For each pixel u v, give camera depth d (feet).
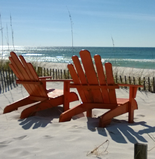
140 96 19.36
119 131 10.00
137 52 183.52
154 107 15.62
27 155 7.50
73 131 9.90
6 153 7.68
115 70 36.70
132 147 8.13
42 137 9.16
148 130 10.22
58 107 15.14
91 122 11.41
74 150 7.83
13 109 14.14
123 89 22.43
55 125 10.89
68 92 13.66
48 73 28.76
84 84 11.79
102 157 7.22
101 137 9.16
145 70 41.09
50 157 7.30
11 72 26.61
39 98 13.76
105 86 11.16
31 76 13.00
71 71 11.69
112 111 11.09
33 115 13.00
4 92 19.97
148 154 7.44
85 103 12.34
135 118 12.87
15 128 10.64
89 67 11.09
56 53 183.93
